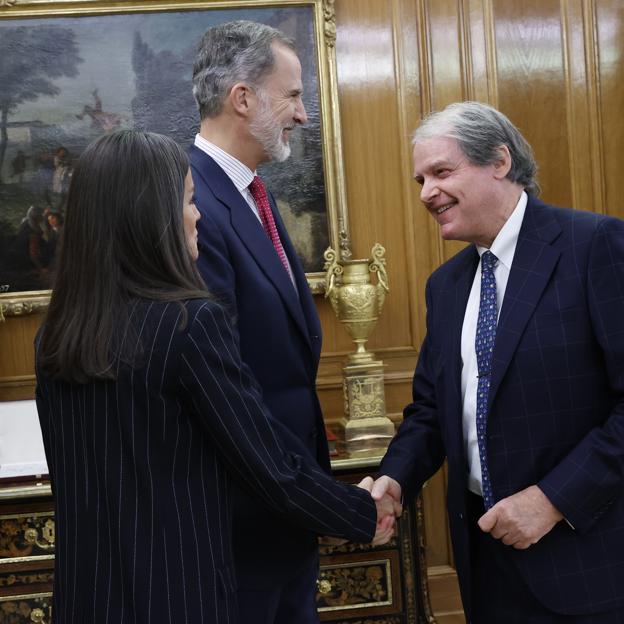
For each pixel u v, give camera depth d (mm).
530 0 3771
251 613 2002
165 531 1437
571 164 3818
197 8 3523
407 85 3740
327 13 3590
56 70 3490
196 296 1511
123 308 1473
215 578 1470
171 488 1457
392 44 3723
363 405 3287
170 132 3543
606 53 3803
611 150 3820
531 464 1903
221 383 1487
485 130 1973
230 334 1544
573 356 1887
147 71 3523
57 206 3516
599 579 1879
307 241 3645
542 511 1832
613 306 1852
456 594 3871
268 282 2008
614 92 3812
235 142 2115
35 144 3496
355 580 3150
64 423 1521
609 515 1900
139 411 1450
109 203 1497
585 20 3783
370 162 3736
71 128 3510
